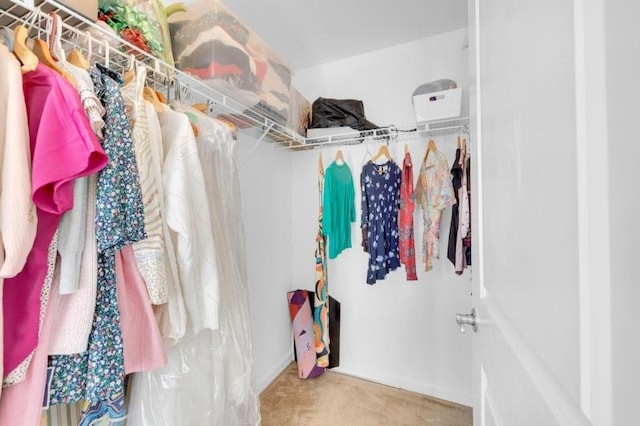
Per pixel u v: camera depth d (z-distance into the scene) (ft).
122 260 2.26
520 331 1.46
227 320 3.40
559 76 1.07
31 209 1.65
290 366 7.39
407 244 6.13
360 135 6.41
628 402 0.80
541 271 1.24
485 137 2.10
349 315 7.16
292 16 5.70
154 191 2.43
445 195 5.61
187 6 3.75
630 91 0.79
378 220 6.20
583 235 0.95
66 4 2.17
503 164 1.69
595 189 0.90
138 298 2.31
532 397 1.33
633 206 0.79
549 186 1.16
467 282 6.03
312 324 7.28
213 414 3.13
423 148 6.39
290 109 6.12
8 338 1.71
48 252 1.85
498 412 1.85
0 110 1.59
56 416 2.42
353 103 6.56
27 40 1.95
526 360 1.41
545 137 1.19
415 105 5.55
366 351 6.97
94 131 1.93
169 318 2.57
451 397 6.10
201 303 2.78
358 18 5.80
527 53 1.34
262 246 6.63
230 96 4.00
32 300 1.79
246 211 6.13
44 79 1.80
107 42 2.56
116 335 2.17
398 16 5.75
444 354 6.23
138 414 2.61
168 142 2.71
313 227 7.64
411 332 6.54
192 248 2.63
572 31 0.99
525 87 1.37
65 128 1.73
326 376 7.00
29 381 1.79
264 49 4.64
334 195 6.64
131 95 2.45
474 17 2.39
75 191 1.91
